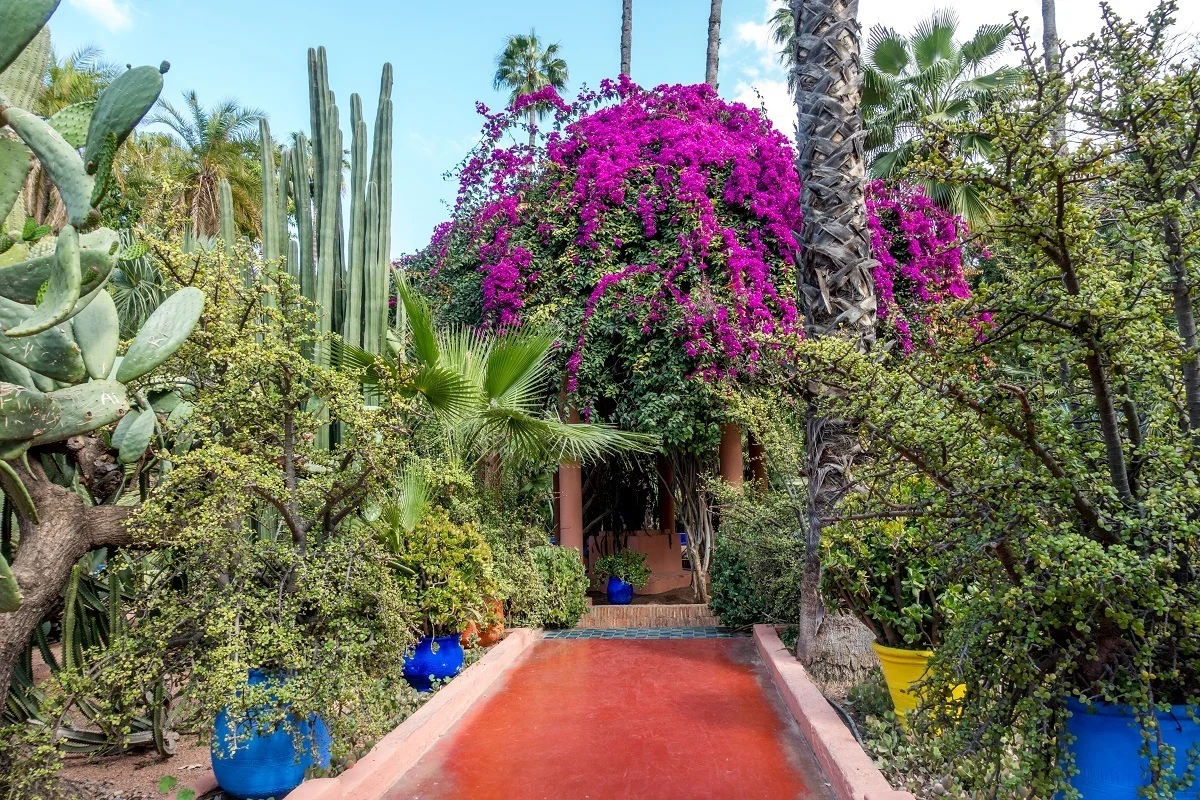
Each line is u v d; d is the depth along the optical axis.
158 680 3.38
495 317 8.20
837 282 5.43
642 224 8.12
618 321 7.69
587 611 8.06
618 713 4.86
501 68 29.20
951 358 2.39
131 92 2.56
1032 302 2.22
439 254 9.85
